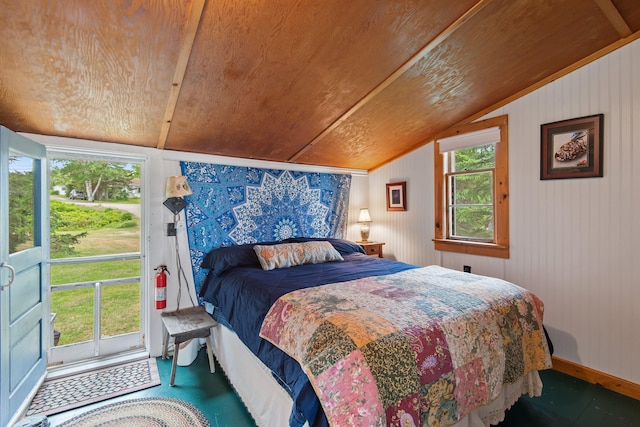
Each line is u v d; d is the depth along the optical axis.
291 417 1.21
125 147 2.54
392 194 3.83
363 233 3.96
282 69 1.94
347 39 1.76
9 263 1.73
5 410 1.67
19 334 1.84
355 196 4.10
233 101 2.19
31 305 2.01
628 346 2.08
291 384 1.31
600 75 2.16
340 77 2.10
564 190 2.38
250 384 1.84
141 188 2.64
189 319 2.43
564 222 2.38
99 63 1.67
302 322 1.46
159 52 1.64
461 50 1.99
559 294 2.41
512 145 2.67
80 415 1.83
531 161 2.55
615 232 2.13
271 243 3.08
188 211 2.78
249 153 3.07
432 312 1.50
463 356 1.39
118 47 1.58
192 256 2.78
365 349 1.19
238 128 2.56
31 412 1.85
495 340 1.56
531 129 2.54
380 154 3.70
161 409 1.89
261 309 1.77
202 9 1.43
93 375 2.28
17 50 1.52
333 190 3.87
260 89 2.10
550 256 2.46
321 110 2.50
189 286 2.76
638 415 1.86
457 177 3.19
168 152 2.72
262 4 1.46
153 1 1.35
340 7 1.55
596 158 2.20
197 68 1.81
